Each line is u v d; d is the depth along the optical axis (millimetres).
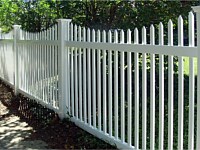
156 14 7363
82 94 5141
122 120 4145
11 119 6055
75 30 5199
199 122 3068
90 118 4883
